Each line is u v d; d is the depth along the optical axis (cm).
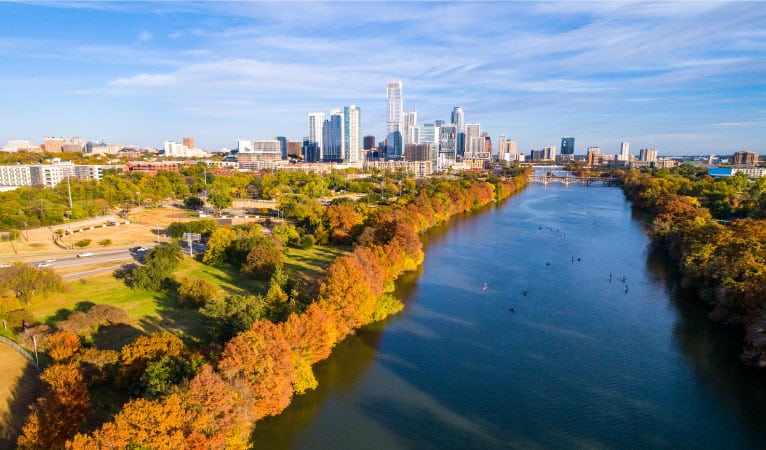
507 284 18788
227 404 7875
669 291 17912
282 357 9500
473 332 14312
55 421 7800
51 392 8275
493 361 12569
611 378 11781
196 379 7881
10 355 10931
